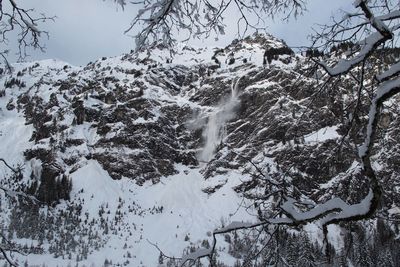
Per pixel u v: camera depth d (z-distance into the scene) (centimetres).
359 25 629
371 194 576
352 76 639
